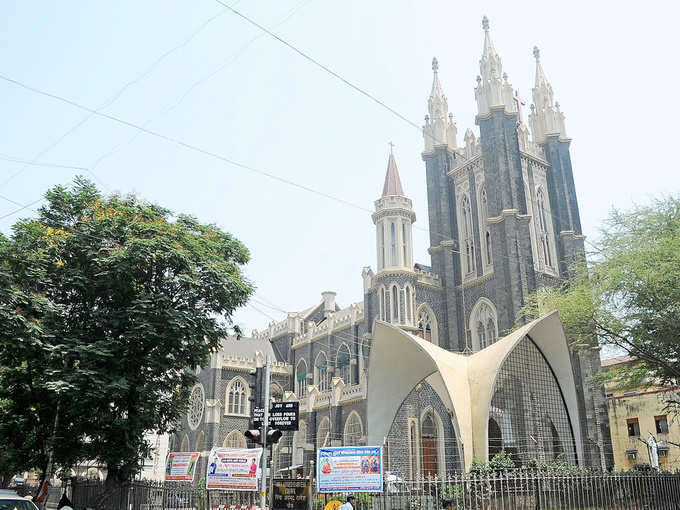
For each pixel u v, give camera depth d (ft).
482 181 190.49
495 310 173.47
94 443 80.18
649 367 113.29
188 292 83.87
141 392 77.00
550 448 92.79
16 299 70.85
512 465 76.79
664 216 112.06
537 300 151.33
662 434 156.97
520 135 196.85
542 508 67.51
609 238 117.91
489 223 174.91
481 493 64.08
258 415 79.20
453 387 84.69
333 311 247.70
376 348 96.89
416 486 67.00
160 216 90.48
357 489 62.80
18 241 75.25
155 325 78.59
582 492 71.67
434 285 187.11
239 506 83.35
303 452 191.52
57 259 78.13
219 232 96.53
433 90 217.15
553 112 205.67
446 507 55.62
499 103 185.68
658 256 102.22
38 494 77.77
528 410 90.68
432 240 197.06
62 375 71.82
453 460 142.10
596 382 137.39
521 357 93.20
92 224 80.53
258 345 247.70
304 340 237.25
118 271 77.00
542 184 197.57
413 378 100.99
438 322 184.24
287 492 68.95
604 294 112.37
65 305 80.89
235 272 90.94
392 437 139.85
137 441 82.99
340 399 182.50
